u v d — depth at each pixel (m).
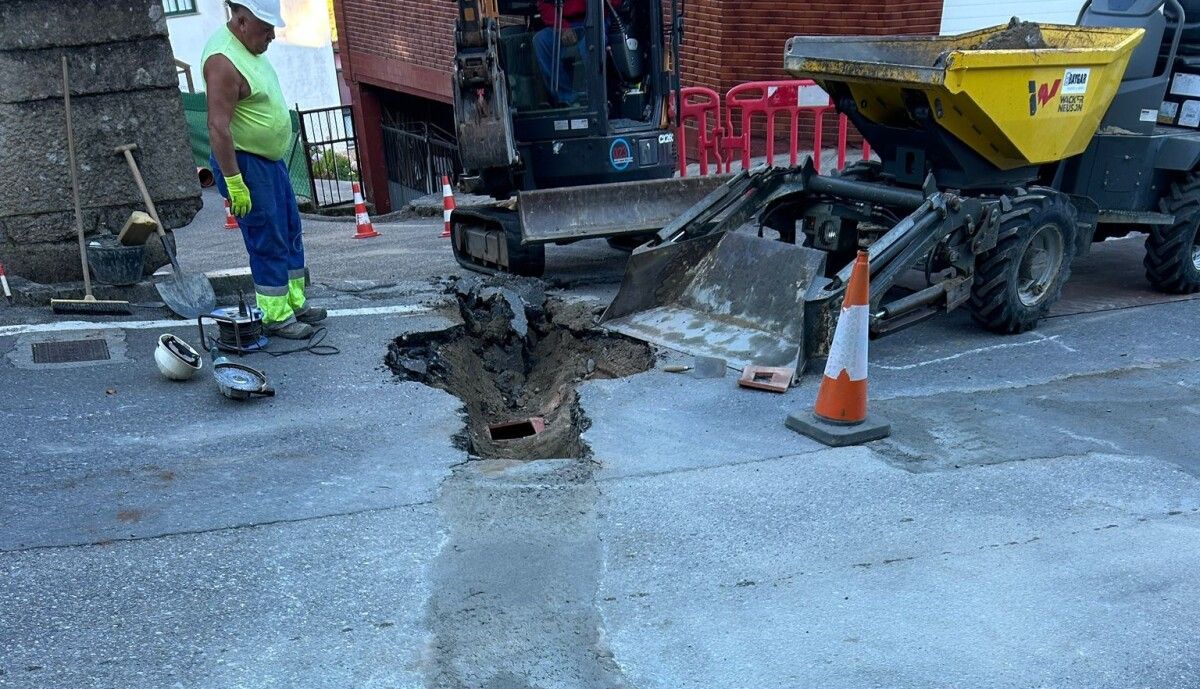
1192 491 4.59
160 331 6.58
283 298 6.47
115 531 4.17
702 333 6.54
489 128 7.87
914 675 3.35
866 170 7.46
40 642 3.46
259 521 4.28
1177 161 7.16
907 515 4.37
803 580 3.90
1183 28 7.44
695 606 3.75
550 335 7.25
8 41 6.57
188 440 5.04
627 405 5.61
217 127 5.74
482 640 3.54
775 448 5.03
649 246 7.03
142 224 6.85
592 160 8.48
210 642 3.50
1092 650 3.47
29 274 7.15
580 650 3.50
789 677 3.35
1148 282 8.07
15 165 6.85
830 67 6.59
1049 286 6.91
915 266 6.72
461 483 4.64
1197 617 3.64
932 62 7.25
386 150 18.92
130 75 6.98
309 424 5.27
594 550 4.11
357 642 3.52
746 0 12.22
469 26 7.72
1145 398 5.70
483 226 8.53
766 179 7.30
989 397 5.73
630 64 8.71
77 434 5.05
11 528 4.16
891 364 6.32
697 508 4.43
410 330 6.78
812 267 6.21
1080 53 6.22
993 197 6.46
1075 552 4.08
